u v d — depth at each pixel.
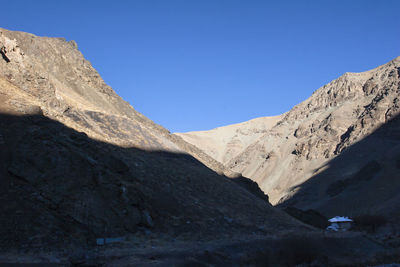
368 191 147.62
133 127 60.75
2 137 31.97
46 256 23.12
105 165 37.94
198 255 28.58
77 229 28.02
